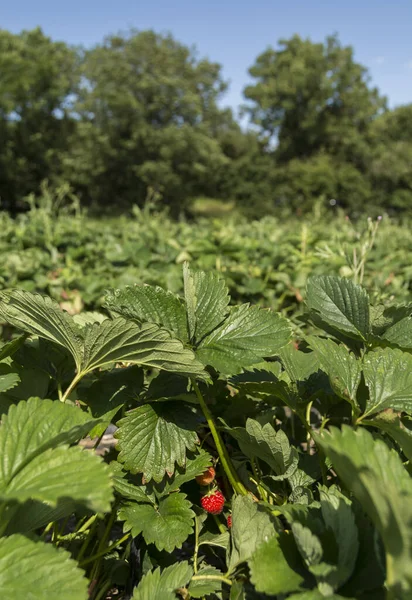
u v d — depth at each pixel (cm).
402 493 27
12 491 36
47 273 194
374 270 197
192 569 47
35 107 1377
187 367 45
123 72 1457
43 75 1414
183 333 51
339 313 58
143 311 51
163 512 48
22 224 319
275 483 56
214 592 45
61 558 35
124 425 48
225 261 191
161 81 1473
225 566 55
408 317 57
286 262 209
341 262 162
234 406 58
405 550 27
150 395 51
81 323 64
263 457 50
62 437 38
